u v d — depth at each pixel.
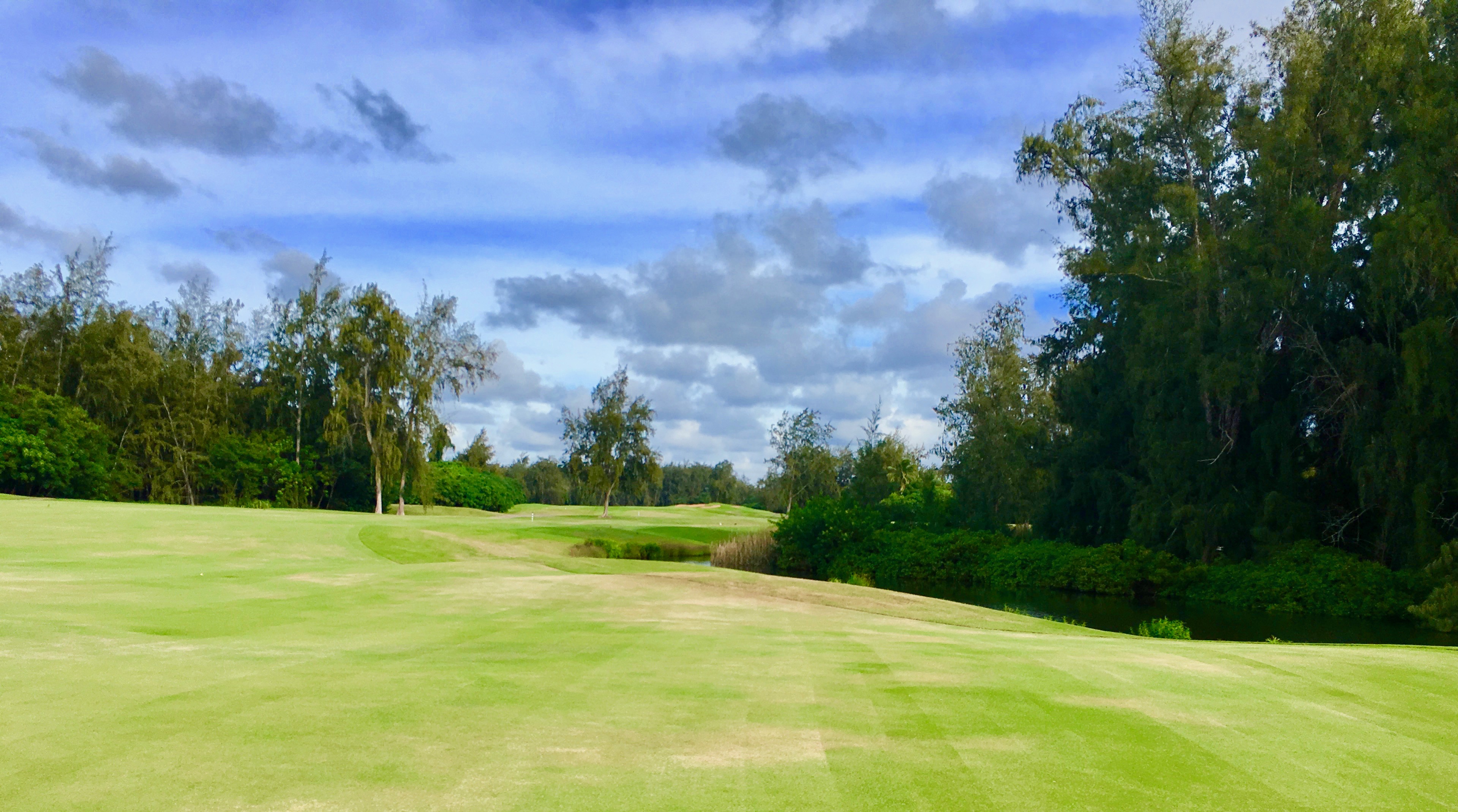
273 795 3.89
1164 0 35.47
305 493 63.50
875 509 51.50
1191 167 36.62
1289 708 6.74
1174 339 35.22
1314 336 31.97
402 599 14.06
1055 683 7.45
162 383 61.09
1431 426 27.98
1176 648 10.27
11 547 17.80
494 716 5.59
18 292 60.22
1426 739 5.90
